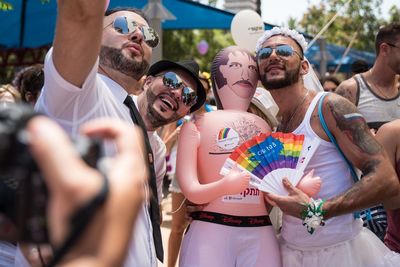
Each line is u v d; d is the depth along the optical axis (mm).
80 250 861
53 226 870
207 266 3254
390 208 3375
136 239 2518
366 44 27234
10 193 898
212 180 3402
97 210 877
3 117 895
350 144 3172
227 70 3631
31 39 11195
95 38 2219
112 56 2930
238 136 3426
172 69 3387
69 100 2367
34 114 916
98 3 2135
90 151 955
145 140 2855
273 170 3195
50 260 960
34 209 883
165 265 5910
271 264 3305
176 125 6309
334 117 3199
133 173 962
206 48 16359
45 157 877
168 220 8227
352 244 3262
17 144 873
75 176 883
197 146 3445
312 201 3086
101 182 902
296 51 3398
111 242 877
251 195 3354
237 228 3322
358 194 3070
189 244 3377
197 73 3406
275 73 3381
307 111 3303
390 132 3463
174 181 5133
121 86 2996
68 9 2135
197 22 10516
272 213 3680
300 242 3258
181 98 3299
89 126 1044
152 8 6430
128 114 2805
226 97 3635
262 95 3928
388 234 3564
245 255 3326
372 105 4793
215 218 3330
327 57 13453
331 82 9555
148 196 2742
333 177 3232
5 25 10773
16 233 927
